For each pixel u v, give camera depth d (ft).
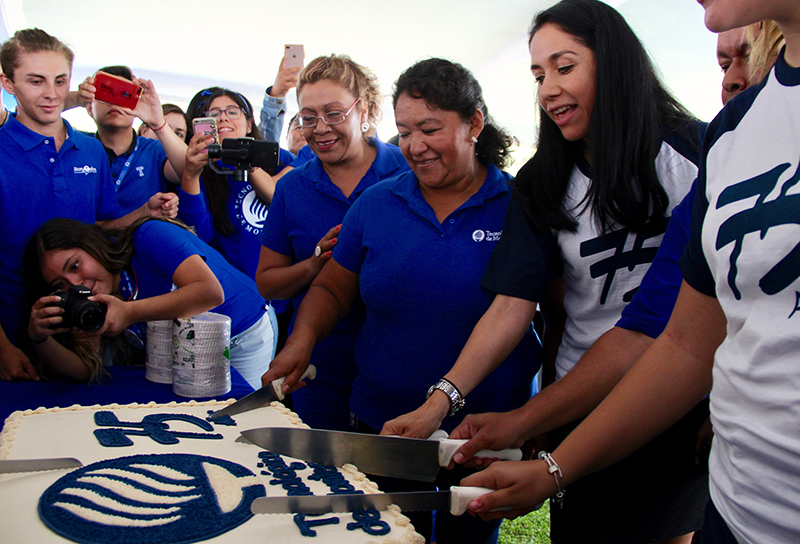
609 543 4.95
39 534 3.30
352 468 4.25
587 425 3.50
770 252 2.46
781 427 2.45
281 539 3.35
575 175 4.83
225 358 6.08
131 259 6.75
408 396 5.48
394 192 5.66
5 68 7.56
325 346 6.86
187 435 4.75
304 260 7.21
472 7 24.02
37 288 6.32
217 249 9.95
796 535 2.44
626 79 4.33
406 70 5.17
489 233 5.36
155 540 3.25
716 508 2.91
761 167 2.63
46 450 4.39
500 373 5.41
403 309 5.41
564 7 4.48
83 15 26.00
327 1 24.00
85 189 8.24
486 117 5.50
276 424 5.14
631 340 4.27
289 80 10.69
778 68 2.68
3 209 7.50
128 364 7.34
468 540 5.56
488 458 4.15
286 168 10.37
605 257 4.72
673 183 4.53
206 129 8.70
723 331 3.18
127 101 8.92
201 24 26.96
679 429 4.74
